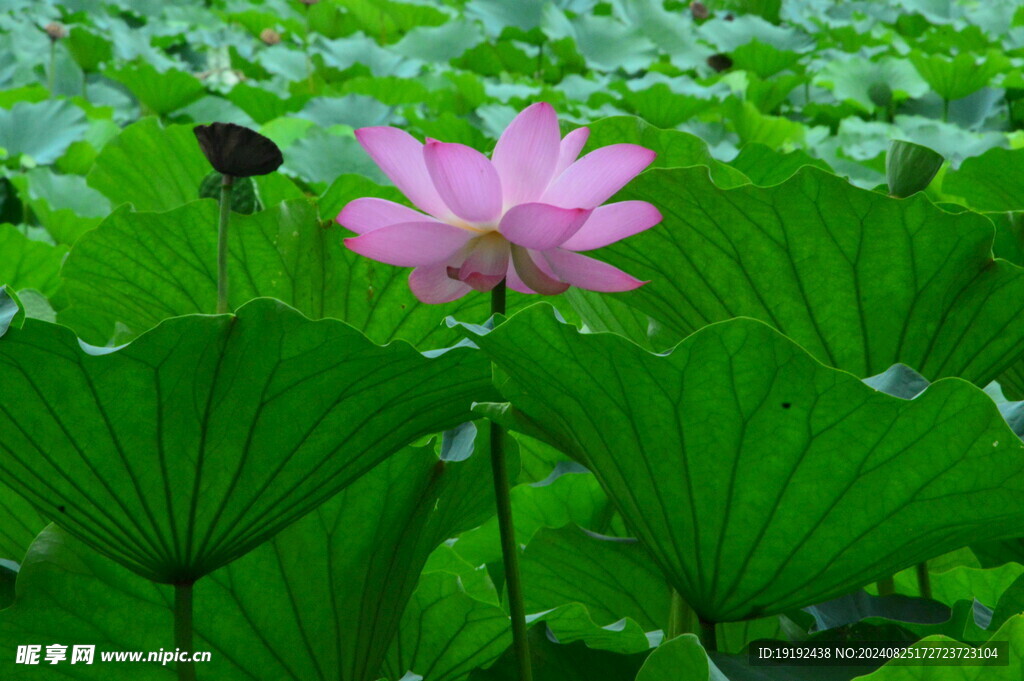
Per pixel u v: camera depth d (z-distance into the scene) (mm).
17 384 1527
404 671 1843
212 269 2250
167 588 1706
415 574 1765
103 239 2229
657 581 1945
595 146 2100
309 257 2195
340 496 1719
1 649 1688
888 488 1539
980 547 2027
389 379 1582
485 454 1778
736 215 1780
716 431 1539
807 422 1520
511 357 1544
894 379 1604
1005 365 1827
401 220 1622
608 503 2180
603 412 1562
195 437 1574
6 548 1861
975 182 3039
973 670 1457
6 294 1548
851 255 1784
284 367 1553
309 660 1744
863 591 1865
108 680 1713
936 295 1789
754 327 1484
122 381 1536
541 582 1992
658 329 2082
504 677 1717
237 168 1875
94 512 1602
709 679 1507
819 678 1598
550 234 1559
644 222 1594
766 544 1583
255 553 1711
